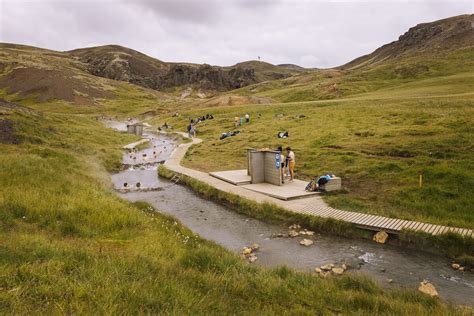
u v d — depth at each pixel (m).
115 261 6.98
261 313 5.91
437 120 31.39
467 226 13.02
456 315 7.23
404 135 28.50
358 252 12.34
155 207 18.81
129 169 31.53
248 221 16.38
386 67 148.50
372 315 6.75
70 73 177.25
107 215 12.06
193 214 17.77
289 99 116.56
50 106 125.00
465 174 17.48
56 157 24.45
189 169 28.45
